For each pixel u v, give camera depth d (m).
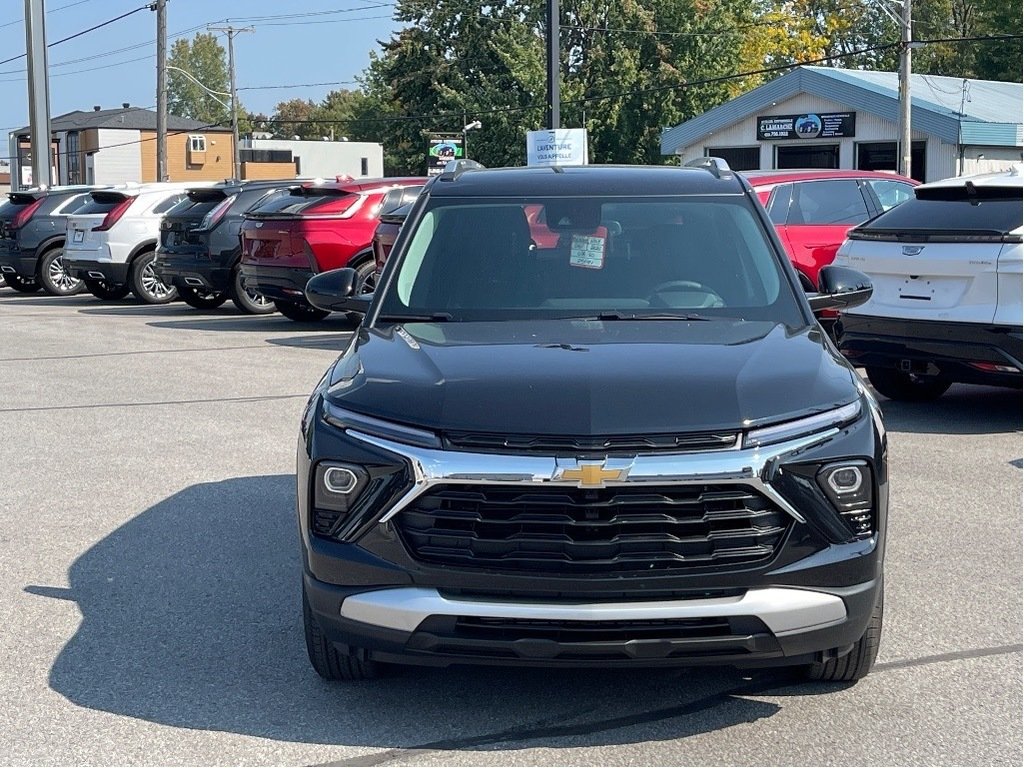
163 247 18.42
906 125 36.62
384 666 4.43
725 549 3.69
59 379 11.79
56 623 5.07
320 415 4.05
